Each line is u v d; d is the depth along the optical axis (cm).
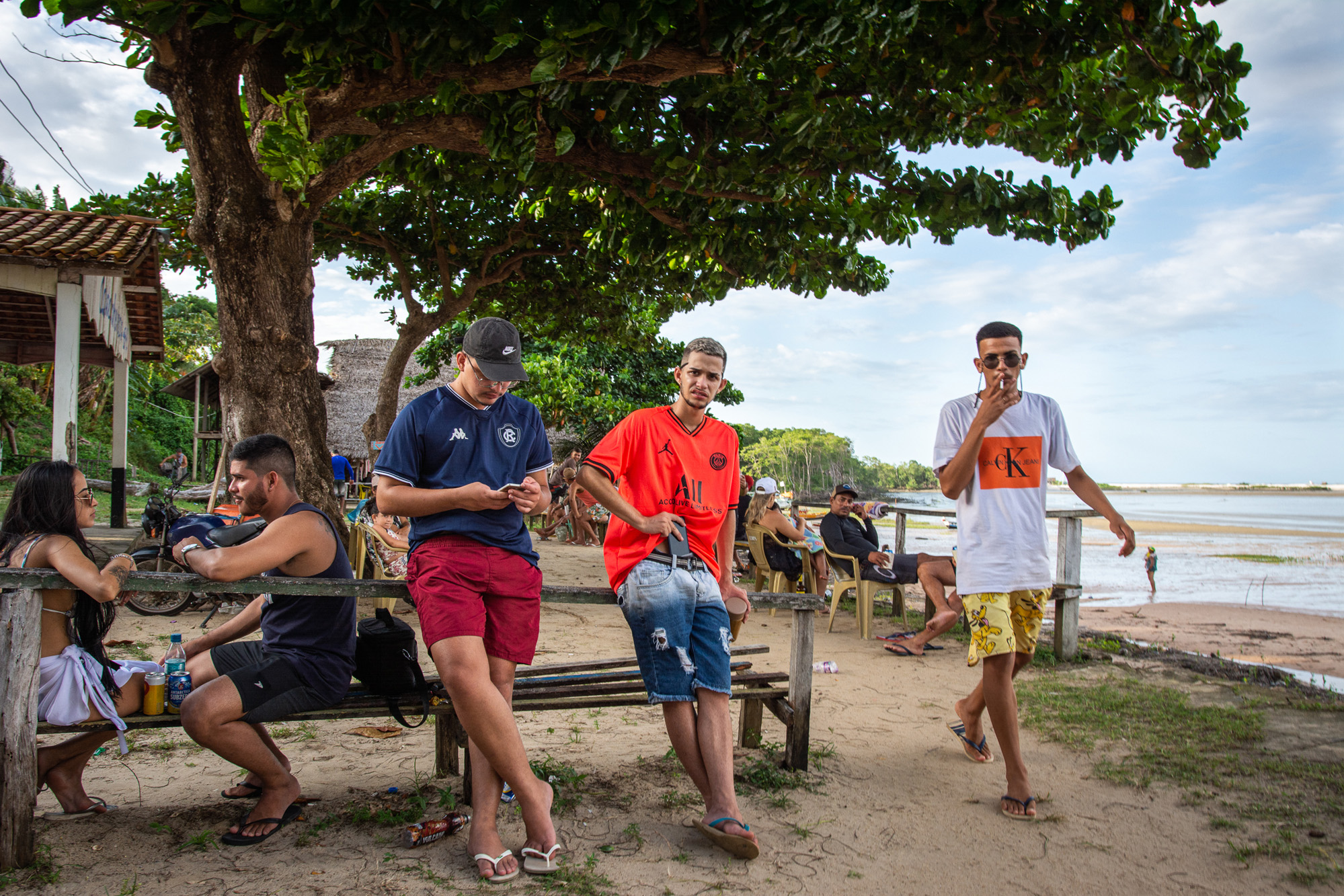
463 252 1296
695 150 775
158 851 275
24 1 506
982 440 352
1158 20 581
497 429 300
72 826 291
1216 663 651
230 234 659
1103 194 812
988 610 343
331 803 322
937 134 752
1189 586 1421
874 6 538
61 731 278
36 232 888
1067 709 496
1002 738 341
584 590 319
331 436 2703
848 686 554
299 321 716
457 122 704
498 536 288
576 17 504
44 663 275
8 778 257
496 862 264
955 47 643
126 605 722
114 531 1190
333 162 874
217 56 619
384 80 629
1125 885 279
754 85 786
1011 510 349
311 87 636
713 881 270
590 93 728
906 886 273
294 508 306
